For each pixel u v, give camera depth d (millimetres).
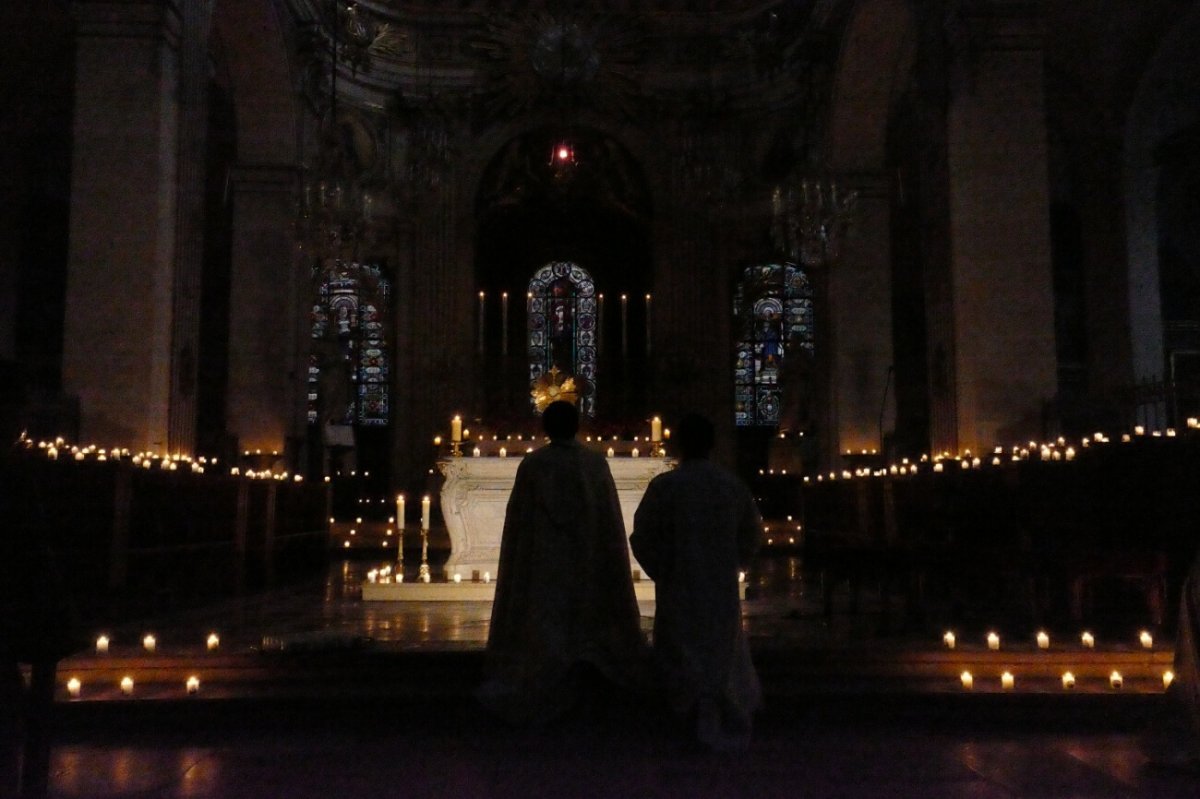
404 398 27031
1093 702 7281
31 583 4227
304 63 21406
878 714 7227
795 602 11641
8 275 23188
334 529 23547
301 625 9766
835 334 22219
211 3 16328
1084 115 22562
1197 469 9516
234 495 13352
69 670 7715
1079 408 16891
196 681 7387
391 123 27375
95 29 14562
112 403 14148
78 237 14344
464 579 12586
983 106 14602
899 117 23250
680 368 27266
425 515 12789
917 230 23641
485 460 12664
